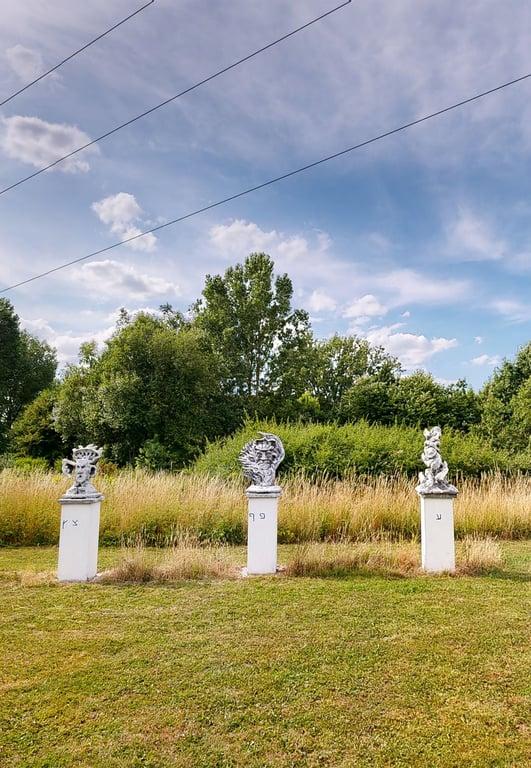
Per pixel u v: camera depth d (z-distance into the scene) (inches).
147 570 256.8
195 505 382.3
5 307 1414.9
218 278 1368.1
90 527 257.9
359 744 115.7
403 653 162.7
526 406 878.4
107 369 1064.2
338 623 190.1
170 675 148.6
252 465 278.8
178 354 1060.5
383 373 1326.3
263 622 191.8
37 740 117.6
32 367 1541.6
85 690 140.1
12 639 176.7
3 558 318.7
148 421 1000.9
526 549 343.3
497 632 180.2
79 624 191.3
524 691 138.5
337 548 337.1
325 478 510.3
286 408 1242.0
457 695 136.6
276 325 1359.5
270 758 111.0
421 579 253.1
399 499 408.5
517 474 557.0
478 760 110.0
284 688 140.4
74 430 1085.1
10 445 1268.5
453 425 1000.2
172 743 116.3
